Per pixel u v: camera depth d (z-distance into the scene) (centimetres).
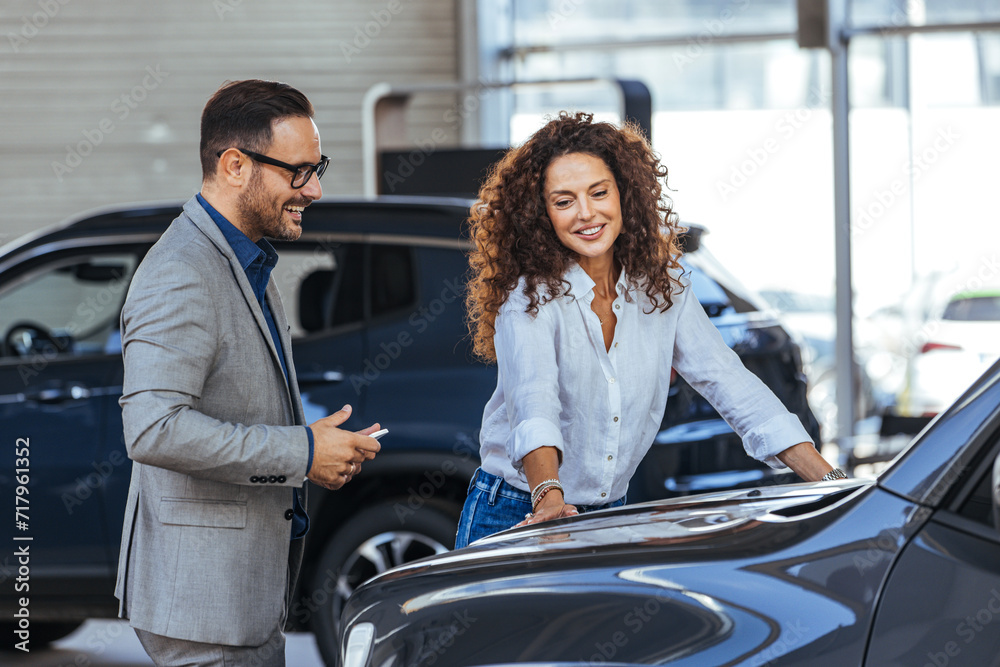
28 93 838
